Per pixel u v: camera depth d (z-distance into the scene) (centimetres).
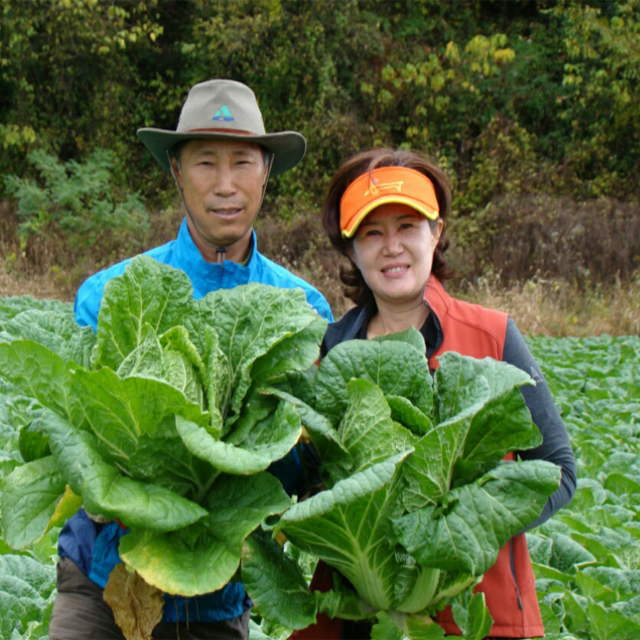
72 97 2350
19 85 2280
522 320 1552
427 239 266
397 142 2378
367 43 2325
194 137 283
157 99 2441
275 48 2284
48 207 2034
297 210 2138
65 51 2294
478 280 1677
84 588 258
